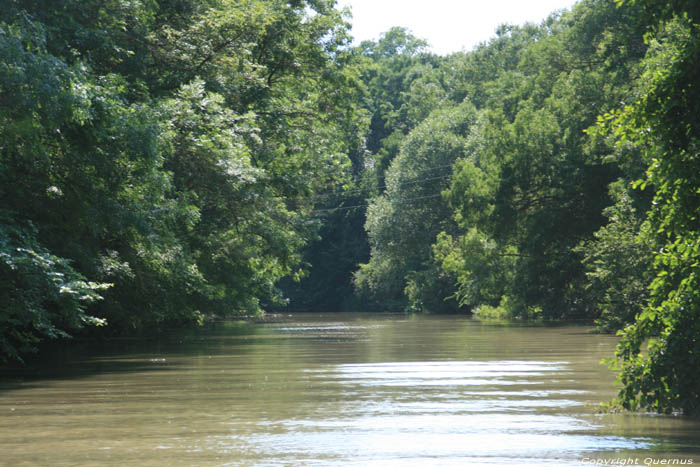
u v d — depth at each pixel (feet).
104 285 65.31
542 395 48.24
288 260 128.47
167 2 114.83
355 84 152.87
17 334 67.67
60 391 51.39
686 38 43.55
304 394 49.24
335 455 30.81
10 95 60.39
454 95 344.49
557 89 178.70
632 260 114.42
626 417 39.86
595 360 72.54
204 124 100.32
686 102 41.81
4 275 63.93
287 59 136.46
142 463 29.35
